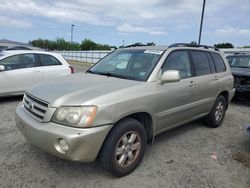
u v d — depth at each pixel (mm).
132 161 3516
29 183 3184
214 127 5746
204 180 3445
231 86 6027
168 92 3990
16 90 7469
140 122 3805
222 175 3609
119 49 5004
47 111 3092
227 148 4605
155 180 3389
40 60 8023
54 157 3863
